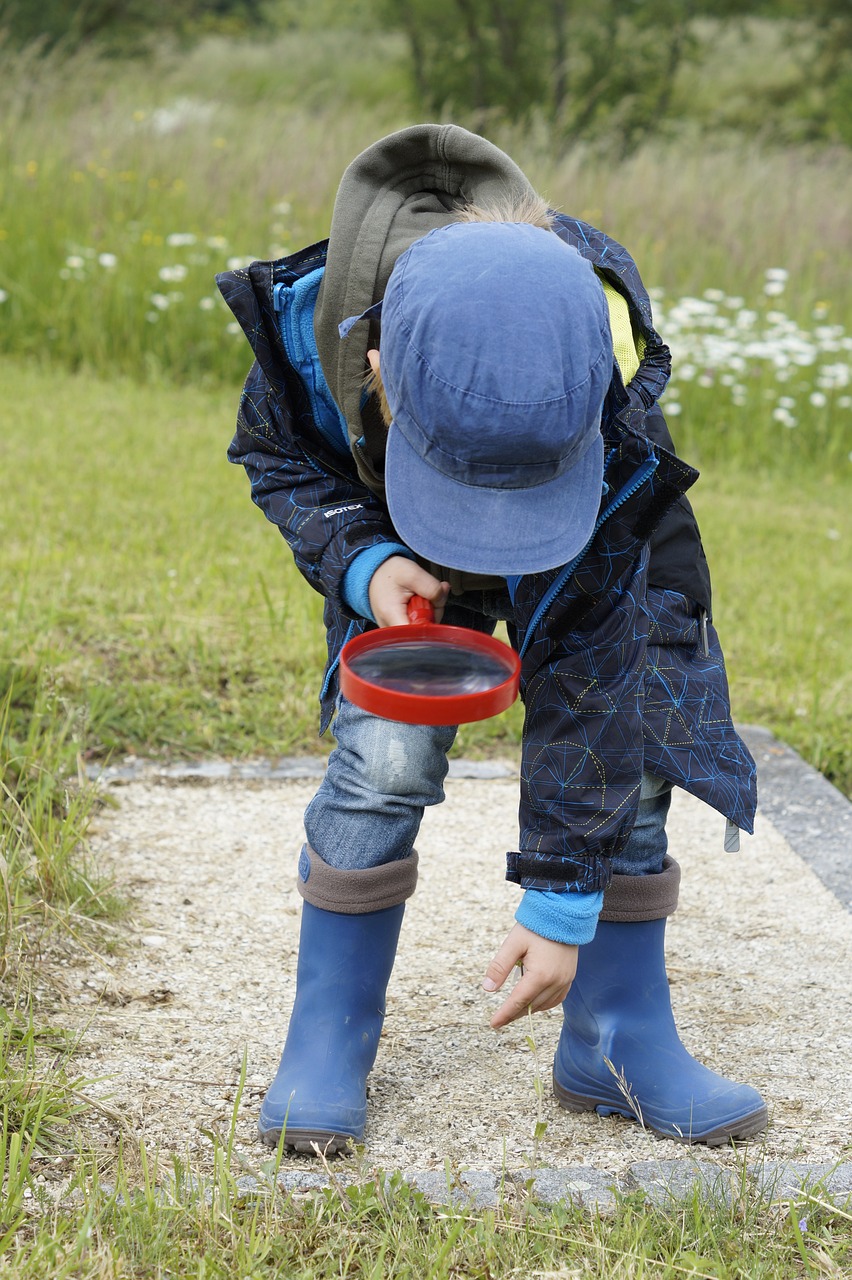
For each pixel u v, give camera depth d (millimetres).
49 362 7664
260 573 4211
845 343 7605
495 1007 2416
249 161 9352
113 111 10141
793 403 7387
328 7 26438
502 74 20984
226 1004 2373
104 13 21359
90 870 2750
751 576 4855
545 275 1466
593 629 1720
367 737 1881
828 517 6113
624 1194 1825
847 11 22938
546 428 1435
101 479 5262
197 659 3709
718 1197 1807
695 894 2893
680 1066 2035
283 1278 1611
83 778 2947
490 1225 1689
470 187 1789
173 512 4906
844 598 4715
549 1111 2092
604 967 2023
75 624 3783
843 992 2488
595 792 1732
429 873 2953
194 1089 2086
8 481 5062
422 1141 1990
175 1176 1755
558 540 1497
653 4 21047
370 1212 1758
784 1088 2160
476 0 21266
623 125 20125
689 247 8961
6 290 7930
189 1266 1608
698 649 2033
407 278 1497
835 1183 1871
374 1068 2193
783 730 3656
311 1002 1965
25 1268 1561
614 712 1731
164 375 7668
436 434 1465
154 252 8039
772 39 24781
